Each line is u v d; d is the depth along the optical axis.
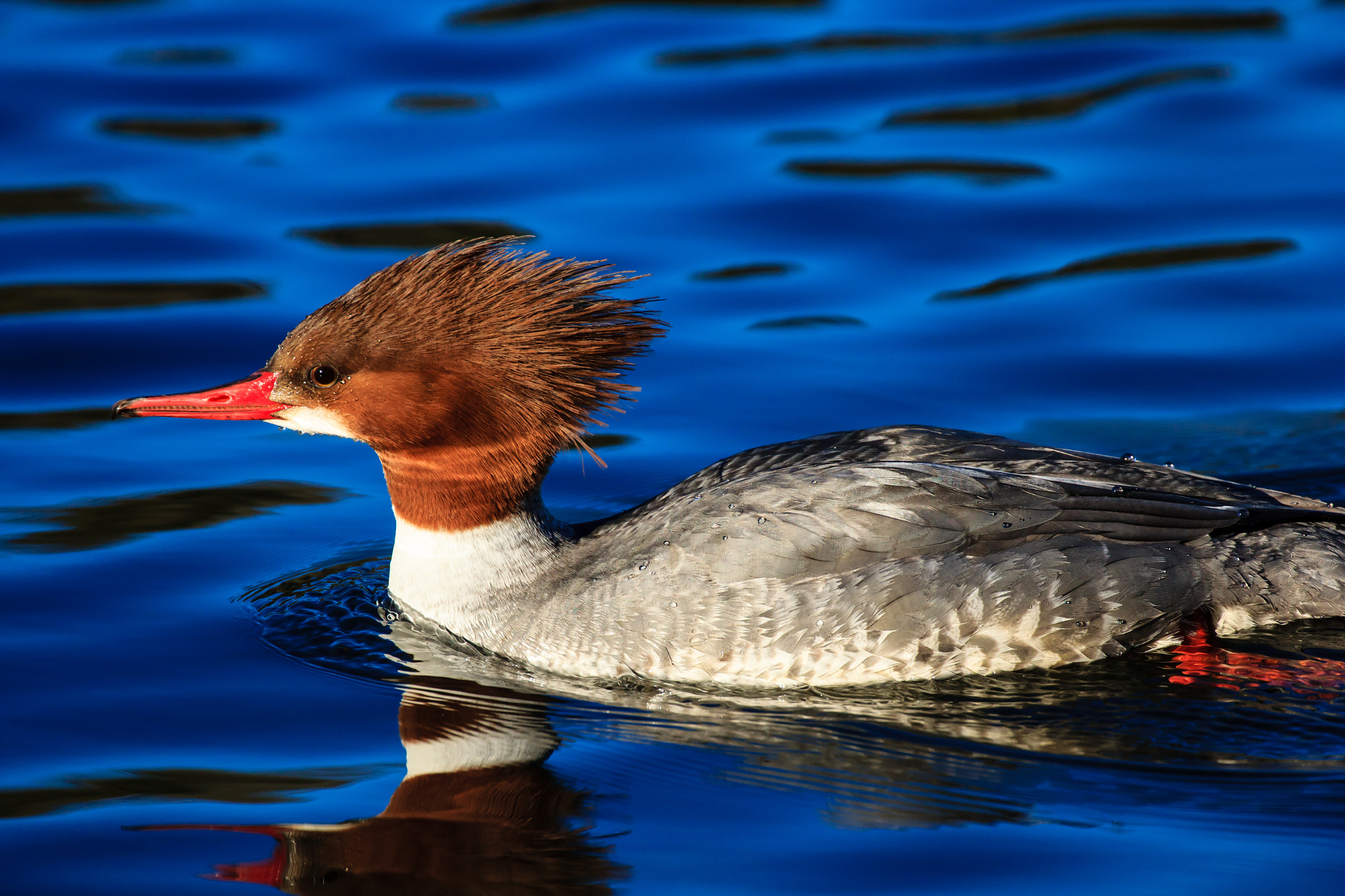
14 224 18.08
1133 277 17.17
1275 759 9.61
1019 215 18.23
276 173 19.27
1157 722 10.05
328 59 21.66
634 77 21.09
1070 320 16.58
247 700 10.63
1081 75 20.81
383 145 19.77
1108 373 15.73
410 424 11.20
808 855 8.68
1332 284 16.80
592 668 10.90
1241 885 8.33
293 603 12.15
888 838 8.84
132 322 16.62
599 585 10.96
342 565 12.87
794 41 21.92
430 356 11.05
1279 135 19.27
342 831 8.96
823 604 10.41
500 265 11.14
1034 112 20.09
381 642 11.53
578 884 8.41
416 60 21.61
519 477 11.36
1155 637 10.68
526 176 19.09
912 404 15.36
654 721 10.31
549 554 11.47
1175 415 15.03
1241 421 14.85
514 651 11.23
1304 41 21.14
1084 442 14.56
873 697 10.47
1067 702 10.33
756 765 9.69
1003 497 10.64
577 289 11.16
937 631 10.42
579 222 18.19
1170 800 9.19
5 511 13.48
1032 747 9.82
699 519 10.84
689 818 9.09
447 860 8.66
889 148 19.55
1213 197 18.33
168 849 8.80
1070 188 18.64
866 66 21.20
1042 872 8.48
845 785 9.43
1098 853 8.64
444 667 11.13
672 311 16.81
